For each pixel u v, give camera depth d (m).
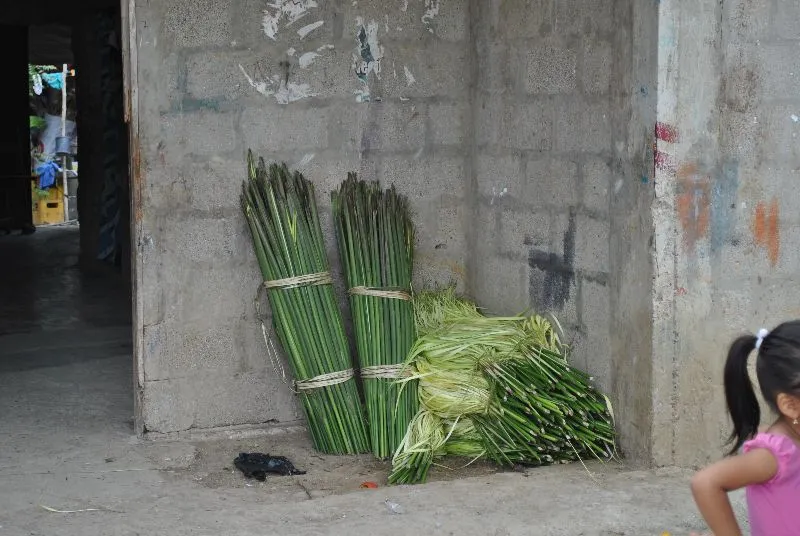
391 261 5.06
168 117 5.05
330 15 5.30
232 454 5.02
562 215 5.04
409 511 4.06
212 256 5.20
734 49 4.43
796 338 2.54
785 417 2.61
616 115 4.61
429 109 5.59
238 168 5.21
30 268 11.84
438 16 5.54
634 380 4.61
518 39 5.25
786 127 4.57
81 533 3.92
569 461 4.74
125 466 4.79
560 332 5.12
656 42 4.32
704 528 3.93
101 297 9.78
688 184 4.43
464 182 5.74
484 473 4.75
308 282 4.95
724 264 4.55
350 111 5.41
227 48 5.12
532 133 5.21
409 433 4.85
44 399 5.92
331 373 4.96
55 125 18.69
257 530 3.91
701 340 4.54
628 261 4.60
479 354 5.01
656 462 4.55
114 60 10.82
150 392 5.17
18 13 11.52
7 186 15.19
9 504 4.25
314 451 5.07
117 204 11.32
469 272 5.82
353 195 5.23
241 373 5.30
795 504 2.55
